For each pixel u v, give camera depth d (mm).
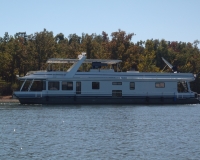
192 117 60500
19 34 132375
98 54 115562
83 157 33500
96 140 40656
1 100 94688
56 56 112438
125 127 49562
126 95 81812
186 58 134500
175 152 35469
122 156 33938
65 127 49188
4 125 50531
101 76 81062
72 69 80250
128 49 116000
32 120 55375
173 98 83500
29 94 78062
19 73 110250
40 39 110250
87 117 58938
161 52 137125
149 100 82625
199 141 40406
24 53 109125
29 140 40375
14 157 33438
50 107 73875
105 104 80875
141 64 114625
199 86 116938
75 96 79312
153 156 34000
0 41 133625
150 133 45250
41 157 33438
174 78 83812
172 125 51750
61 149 36344
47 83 78938
